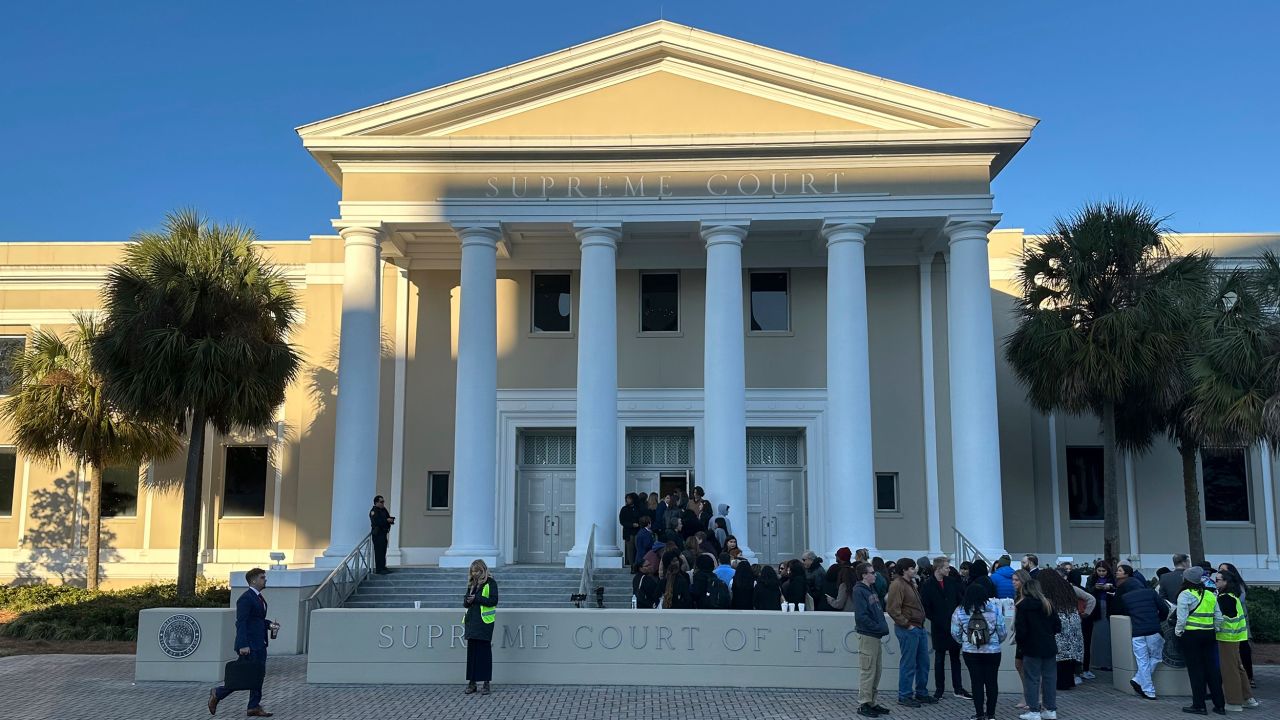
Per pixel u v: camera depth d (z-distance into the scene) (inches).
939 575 564.1
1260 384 699.4
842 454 868.6
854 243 893.8
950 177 894.4
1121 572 620.7
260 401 901.8
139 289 871.1
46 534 1125.1
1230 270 1064.8
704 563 637.3
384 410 1040.8
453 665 597.9
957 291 890.1
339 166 918.4
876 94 905.5
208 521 1098.7
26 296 1150.3
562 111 922.7
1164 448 1082.7
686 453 1046.4
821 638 589.9
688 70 925.2
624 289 1047.0
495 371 901.2
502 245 1006.4
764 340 1037.2
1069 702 559.2
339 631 602.2
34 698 556.7
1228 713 530.9
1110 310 868.6
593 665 593.9
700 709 525.0
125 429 1003.9
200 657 609.0
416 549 1019.9
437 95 909.2
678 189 903.1
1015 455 1063.0
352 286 898.1
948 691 582.6
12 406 1009.5
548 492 1050.7
